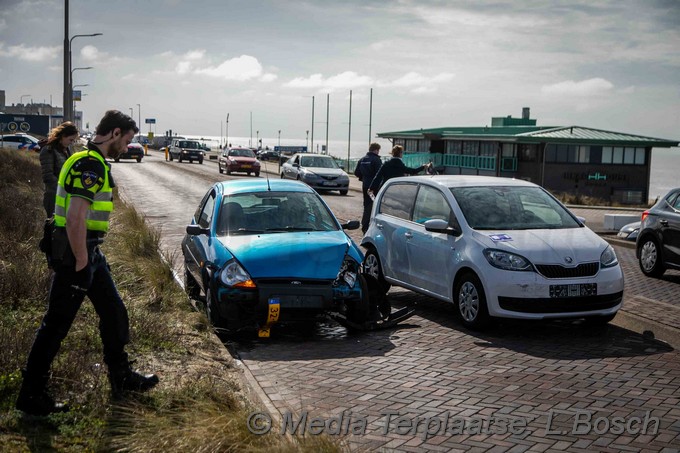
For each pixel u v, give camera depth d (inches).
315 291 289.6
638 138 1920.5
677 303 378.3
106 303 197.9
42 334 182.7
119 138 188.9
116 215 560.1
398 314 327.0
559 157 1891.0
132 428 174.4
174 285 347.6
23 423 177.8
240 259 293.9
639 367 260.2
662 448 187.8
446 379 243.3
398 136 2501.2
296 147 4463.6
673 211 453.1
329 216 343.9
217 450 162.1
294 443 164.6
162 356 246.7
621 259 549.6
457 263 320.2
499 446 187.6
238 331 305.9
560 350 283.0
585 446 188.4
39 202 593.6
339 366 258.1
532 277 299.4
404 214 375.6
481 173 2038.6
